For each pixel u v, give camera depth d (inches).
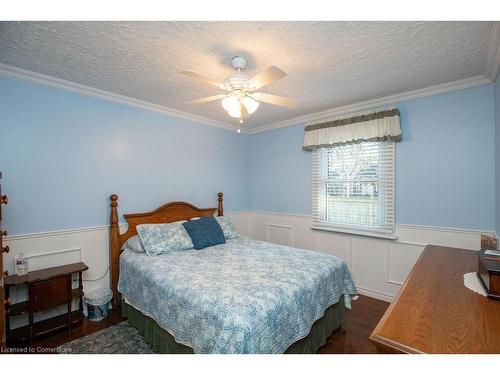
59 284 86.9
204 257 98.7
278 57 78.4
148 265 90.0
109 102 112.2
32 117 92.4
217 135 159.5
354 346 82.2
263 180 171.0
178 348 69.4
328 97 114.3
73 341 84.8
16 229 88.7
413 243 109.4
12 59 80.1
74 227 102.1
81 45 71.5
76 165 102.7
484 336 34.0
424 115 106.1
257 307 59.1
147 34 66.2
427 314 40.1
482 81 92.4
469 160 96.6
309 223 146.1
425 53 76.2
